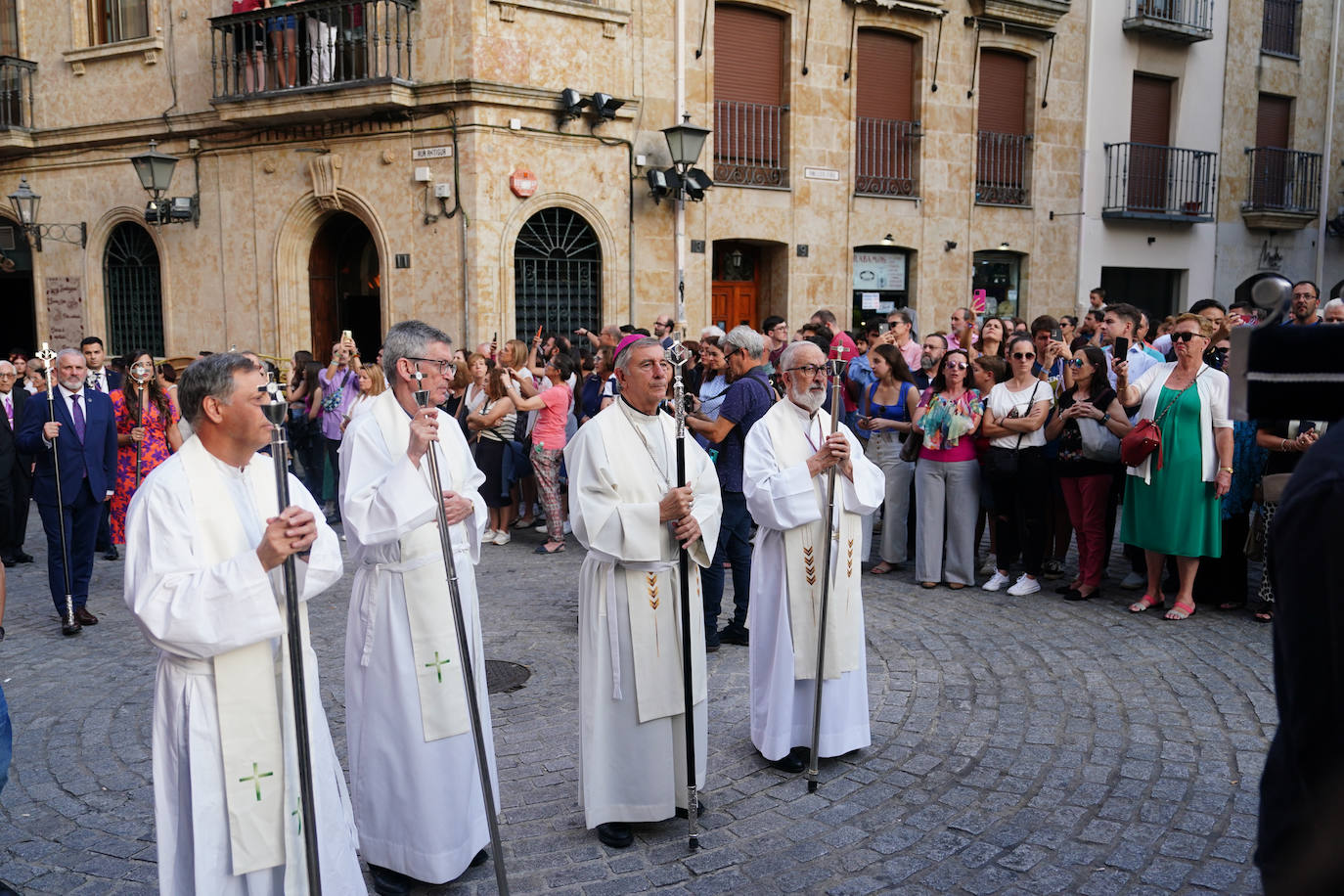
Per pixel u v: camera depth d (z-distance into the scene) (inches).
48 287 620.1
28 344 657.6
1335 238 796.6
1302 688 45.8
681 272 532.4
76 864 146.3
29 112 608.1
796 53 558.6
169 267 569.0
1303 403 51.2
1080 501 281.4
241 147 538.0
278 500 102.7
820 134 570.3
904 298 616.1
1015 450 286.2
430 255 496.7
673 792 152.6
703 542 155.6
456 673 139.1
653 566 150.0
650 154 528.1
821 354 178.5
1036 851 144.9
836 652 173.8
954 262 619.5
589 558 152.6
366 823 139.7
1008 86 638.5
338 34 506.3
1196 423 251.4
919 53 596.1
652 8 522.0
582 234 519.2
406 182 498.9
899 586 302.8
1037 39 633.0
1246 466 259.3
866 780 170.1
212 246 554.6
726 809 161.3
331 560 116.4
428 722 136.3
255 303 544.7
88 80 586.9
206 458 109.4
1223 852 143.0
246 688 106.2
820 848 148.0
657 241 534.6
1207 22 698.2
